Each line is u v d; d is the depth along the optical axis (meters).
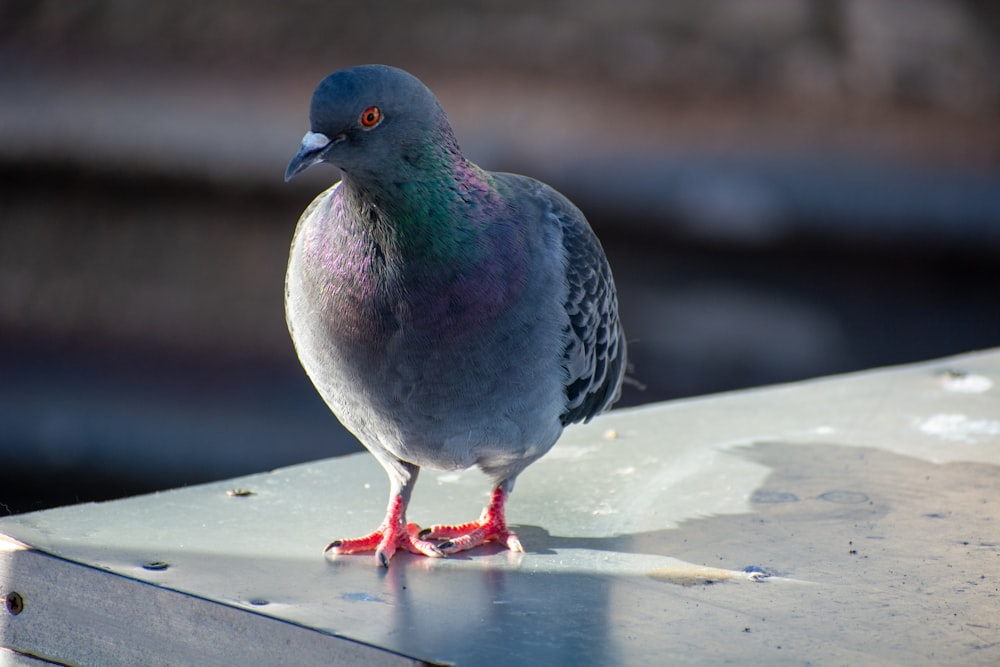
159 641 4.41
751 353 15.02
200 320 15.81
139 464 14.22
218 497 5.59
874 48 16.67
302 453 13.70
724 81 16.78
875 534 5.08
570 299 5.12
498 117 16.47
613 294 5.74
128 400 14.33
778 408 7.02
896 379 7.55
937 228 16.23
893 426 6.62
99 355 15.03
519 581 4.61
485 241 4.74
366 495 5.70
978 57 16.56
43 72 17.41
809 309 15.65
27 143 17.22
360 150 4.50
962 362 7.94
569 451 6.30
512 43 17.16
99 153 17.47
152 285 15.89
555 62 16.92
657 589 4.52
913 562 4.77
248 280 16.41
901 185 16.16
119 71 17.45
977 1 16.53
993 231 16.05
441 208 4.64
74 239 17.02
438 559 4.88
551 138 16.39
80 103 17.42
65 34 17.62
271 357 15.23
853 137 16.31
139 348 15.09
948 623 4.19
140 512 5.30
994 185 16.02
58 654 4.66
